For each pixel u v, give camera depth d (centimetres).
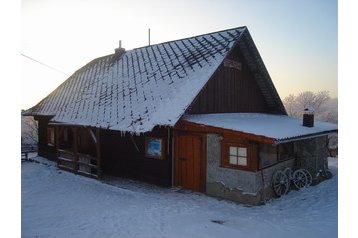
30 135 4388
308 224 872
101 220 882
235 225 861
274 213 978
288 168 1257
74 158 1520
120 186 1295
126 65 1817
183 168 1245
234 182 1101
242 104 1559
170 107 1198
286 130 1171
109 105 1509
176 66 1466
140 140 1366
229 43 1377
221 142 1134
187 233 795
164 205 1031
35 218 892
